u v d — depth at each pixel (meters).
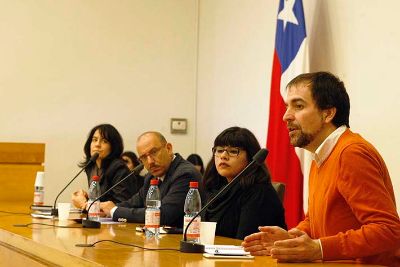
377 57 3.90
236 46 5.63
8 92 5.65
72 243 2.35
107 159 4.43
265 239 2.13
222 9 5.88
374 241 1.96
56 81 5.80
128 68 6.05
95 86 5.93
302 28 4.40
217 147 2.95
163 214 3.39
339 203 2.13
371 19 3.96
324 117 2.23
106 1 5.99
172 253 2.12
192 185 2.68
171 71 6.18
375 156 2.10
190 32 6.22
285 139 4.40
